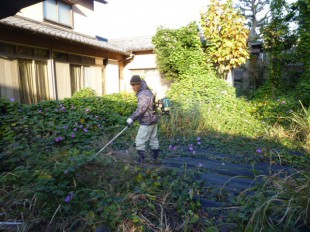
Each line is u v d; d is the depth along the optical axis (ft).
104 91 40.34
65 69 31.24
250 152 14.12
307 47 27.04
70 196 7.14
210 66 31.24
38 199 7.39
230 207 7.35
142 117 11.63
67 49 30.99
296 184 7.66
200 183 9.36
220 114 21.48
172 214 7.34
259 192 7.50
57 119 17.60
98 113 20.17
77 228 6.75
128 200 7.66
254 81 38.75
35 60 27.09
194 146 15.66
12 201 7.70
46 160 10.68
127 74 46.62
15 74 24.84
